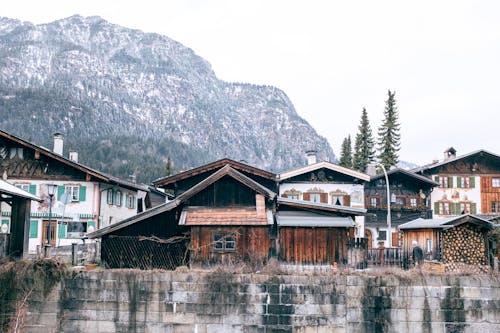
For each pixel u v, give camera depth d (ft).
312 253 81.66
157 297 66.80
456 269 72.33
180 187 105.40
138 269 69.10
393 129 236.84
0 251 72.13
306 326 65.72
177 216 82.23
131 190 150.82
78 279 67.51
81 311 66.95
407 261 79.97
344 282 66.49
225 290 66.54
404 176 169.27
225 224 79.05
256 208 81.71
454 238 80.69
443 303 66.23
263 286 66.49
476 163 183.73
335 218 87.25
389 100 238.07
